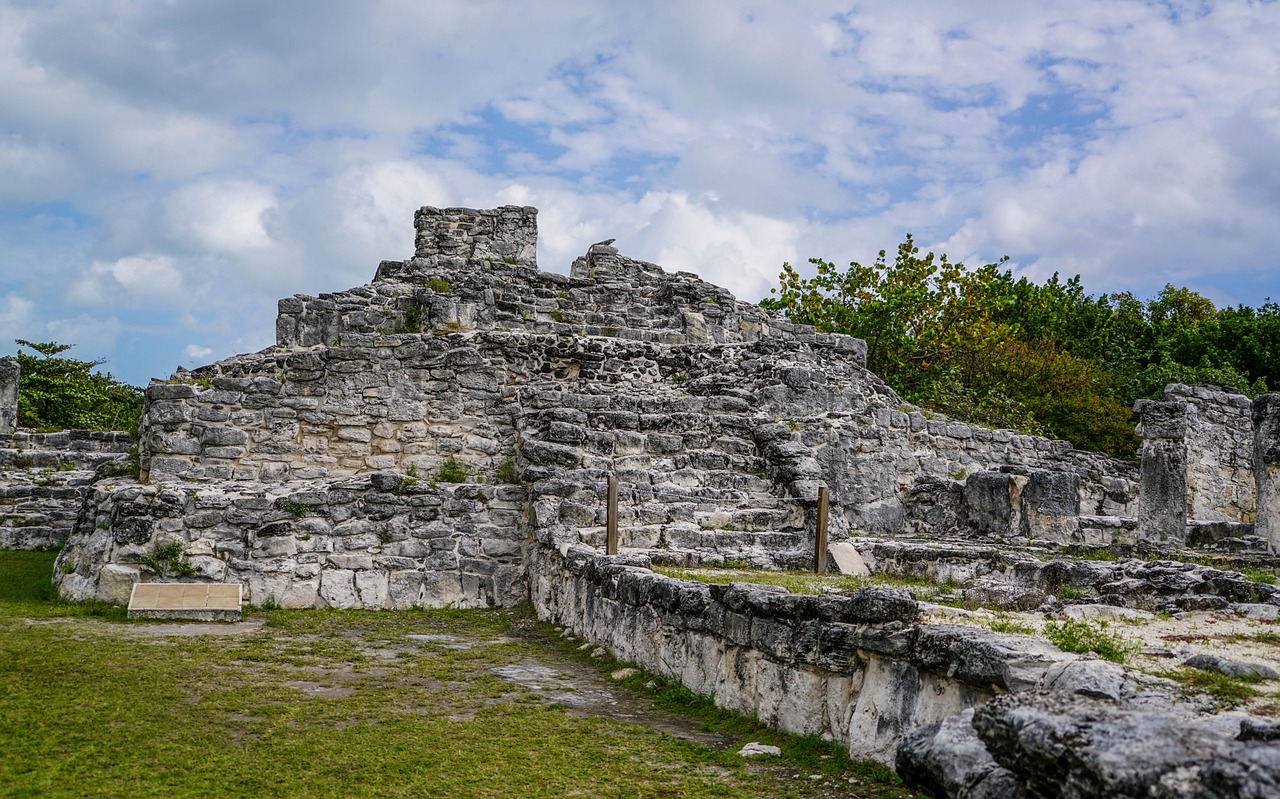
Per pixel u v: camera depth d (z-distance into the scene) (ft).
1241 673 17.66
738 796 20.04
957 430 65.05
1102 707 13.60
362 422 51.55
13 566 51.72
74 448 70.95
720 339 70.28
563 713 26.89
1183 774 11.52
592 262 74.59
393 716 26.35
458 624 41.91
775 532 46.55
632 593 32.35
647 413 52.90
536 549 45.55
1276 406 43.24
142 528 42.88
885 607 21.02
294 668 31.99
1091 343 125.49
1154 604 27.61
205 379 50.83
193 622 39.50
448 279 66.69
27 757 22.00
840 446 59.47
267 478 49.60
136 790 20.31
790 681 23.57
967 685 18.33
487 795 20.47
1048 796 13.14
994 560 36.65
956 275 106.11
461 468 51.83
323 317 61.36
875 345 100.12
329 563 44.88
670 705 27.61
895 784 19.52
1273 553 42.45
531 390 53.31
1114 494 67.10
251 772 21.59
